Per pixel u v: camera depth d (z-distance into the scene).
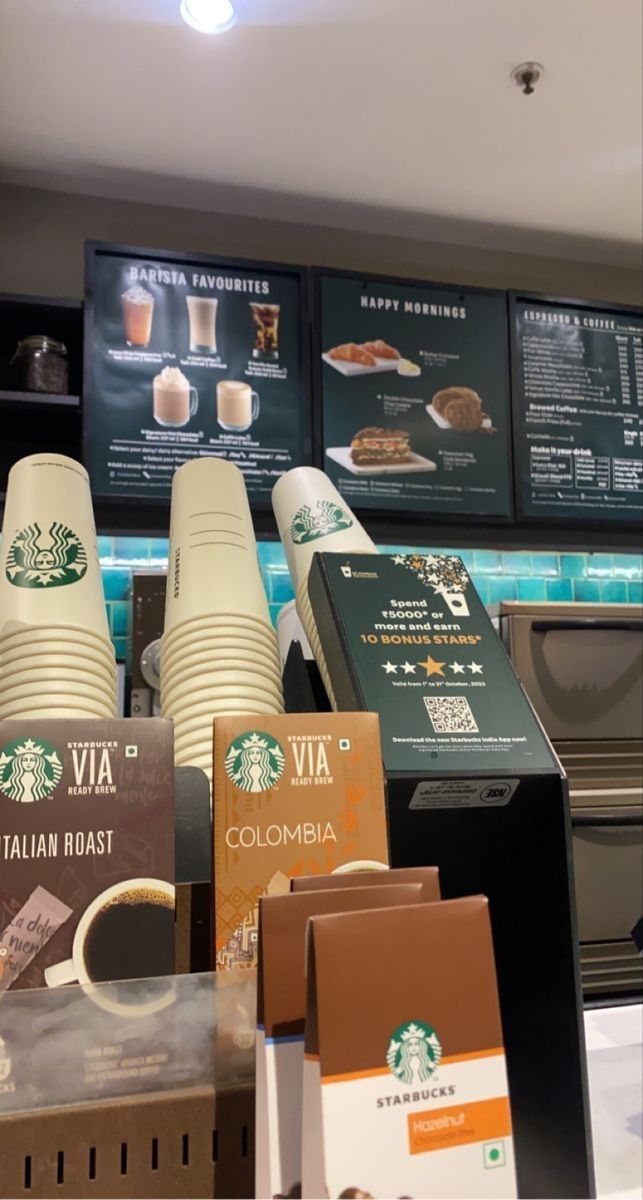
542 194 2.33
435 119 2.02
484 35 1.75
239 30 1.72
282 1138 0.52
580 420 2.43
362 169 2.21
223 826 0.66
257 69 1.84
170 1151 0.58
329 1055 0.48
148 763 0.66
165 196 2.32
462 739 0.75
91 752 0.64
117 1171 0.57
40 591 0.82
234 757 0.67
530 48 1.79
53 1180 0.56
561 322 2.48
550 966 0.75
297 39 1.75
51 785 0.63
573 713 1.83
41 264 2.25
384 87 1.91
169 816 0.65
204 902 0.71
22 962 0.60
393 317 2.34
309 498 1.08
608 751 1.84
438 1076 0.50
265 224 2.44
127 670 2.10
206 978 0.62
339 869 0.66
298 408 2.23
